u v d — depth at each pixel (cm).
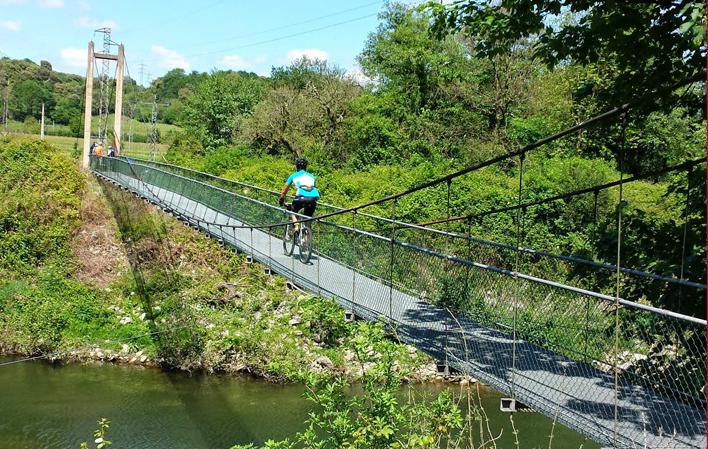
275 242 1445
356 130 3284
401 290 859
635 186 2086
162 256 2425
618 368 567
